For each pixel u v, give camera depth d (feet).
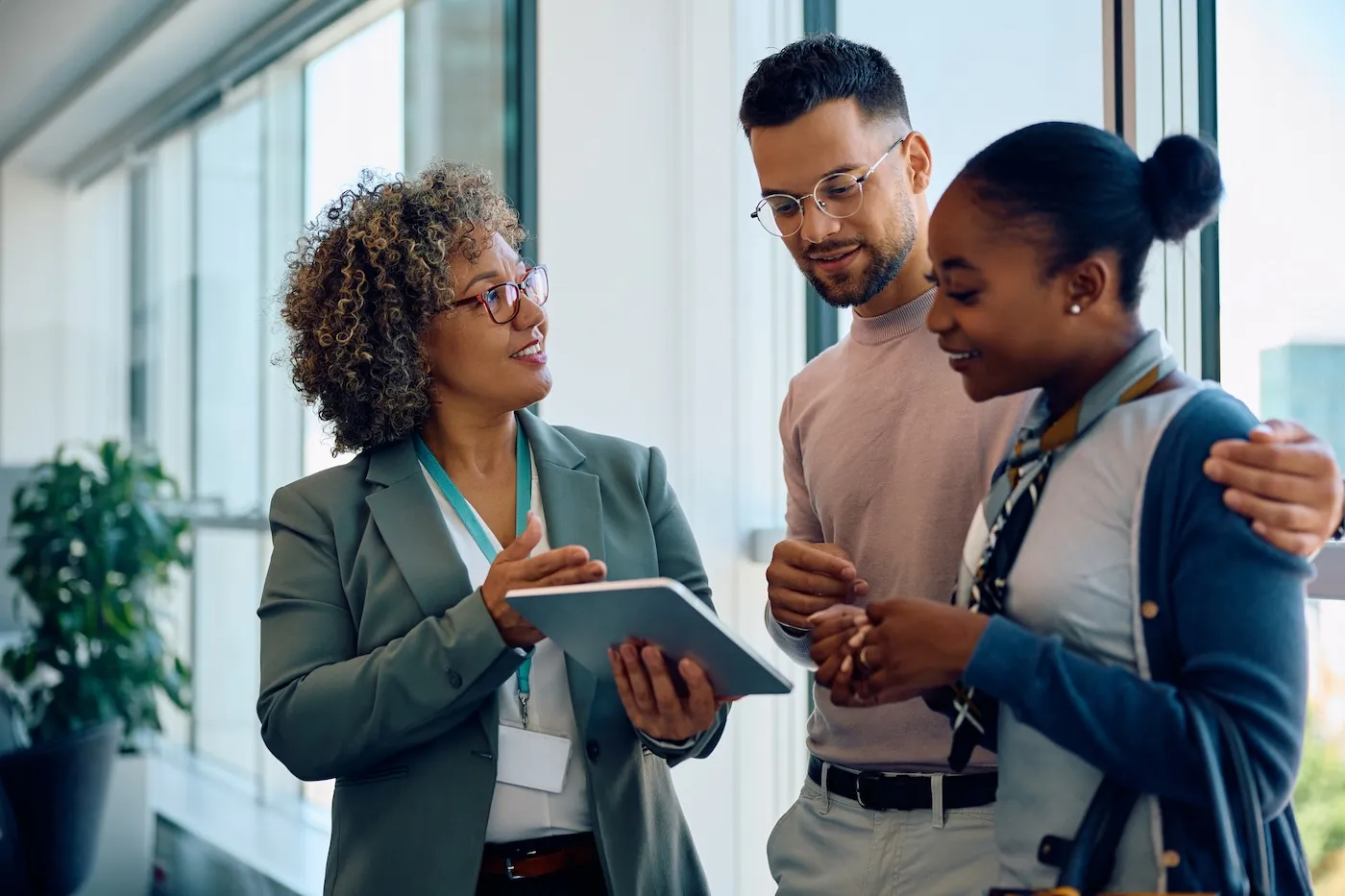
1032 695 3.59
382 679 5.08
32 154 20.99
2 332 21.13
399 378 5.59
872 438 5.46
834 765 5.49
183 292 17.97
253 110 16.01
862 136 5.22
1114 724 3.51
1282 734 3.44
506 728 5.42
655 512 6.00
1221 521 3.52
